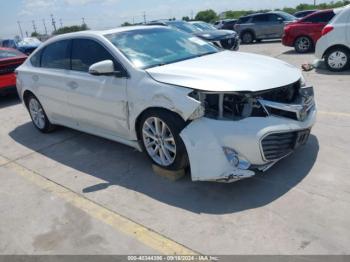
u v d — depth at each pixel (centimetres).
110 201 366
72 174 438
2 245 316
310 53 1252
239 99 338
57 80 502
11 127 663
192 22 1394
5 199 395
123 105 407
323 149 427
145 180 398
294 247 275
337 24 833
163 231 311
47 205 373
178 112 346
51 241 314
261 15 1906
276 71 375
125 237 309
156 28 496
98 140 536
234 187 363
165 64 407
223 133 332
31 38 2147
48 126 583
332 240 278
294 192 344
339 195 333
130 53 419
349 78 776
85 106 464
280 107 342
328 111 562
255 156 335
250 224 306
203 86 339
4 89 819
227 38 1220
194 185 375
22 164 486
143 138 404
